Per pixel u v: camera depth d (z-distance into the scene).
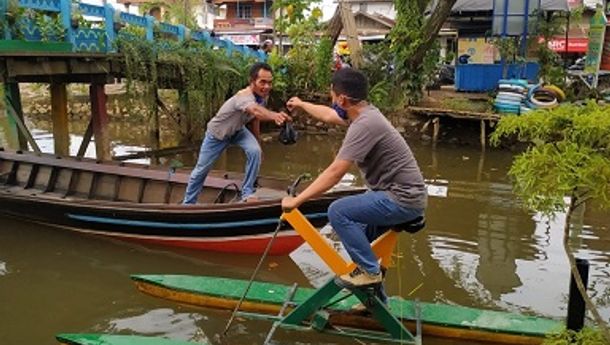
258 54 16.48
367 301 4.01
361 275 3.88
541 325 4.37
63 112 10.91
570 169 2.60
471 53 19.20
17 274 5.96
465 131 13.97
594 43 15.74
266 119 5.78
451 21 18.52
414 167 3.79
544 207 2.74
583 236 7.06
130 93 11.34
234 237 6.06
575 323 3.52
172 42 12.12
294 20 16.83
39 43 8.91
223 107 6.09
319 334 4.54
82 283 5.75
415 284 5.72
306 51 16.56
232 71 13.28
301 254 6.42
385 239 4.00
